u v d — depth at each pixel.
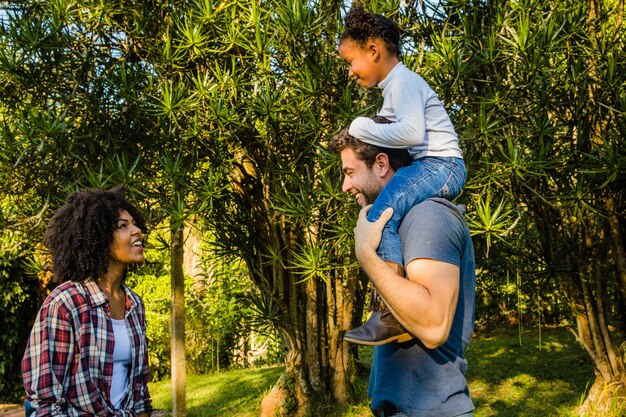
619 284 5.36
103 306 2.18
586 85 4.46
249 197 5.32
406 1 4.39
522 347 8.36
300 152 4.71
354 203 4.19
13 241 5.45
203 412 6.59
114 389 2.20
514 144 4.27
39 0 4.29
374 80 2.11
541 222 5.32
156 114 4.03
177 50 4.12
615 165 4.01
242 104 4.34
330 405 5.84
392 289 1.53
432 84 4.15
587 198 4.33
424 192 1.78
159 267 10.48
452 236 1.62
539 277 5.50
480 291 9.06
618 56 4.45
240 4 4.09
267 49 4.00
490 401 6.03
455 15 4.51
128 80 4.36
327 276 5.33
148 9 4.45
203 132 4.19
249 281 8.55
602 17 4.78
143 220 2.40
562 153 4.67
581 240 5.48
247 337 9.61
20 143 3.99
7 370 9.06
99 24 4.45
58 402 2.00
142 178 4.08
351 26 2.11
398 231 1.72
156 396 7.91
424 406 1.67
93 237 2.18
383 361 1.77
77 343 2.08
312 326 5.82
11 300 8.89
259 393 7.07
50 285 9.24
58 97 4.36
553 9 4.40
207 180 4.43
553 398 6.01
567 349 8.03
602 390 5.42
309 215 4.23
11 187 4.48
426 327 1.52
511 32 3.92
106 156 4.42
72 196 2.26
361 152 1.85
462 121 4.36
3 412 6.40
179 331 5.57
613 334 6.23
